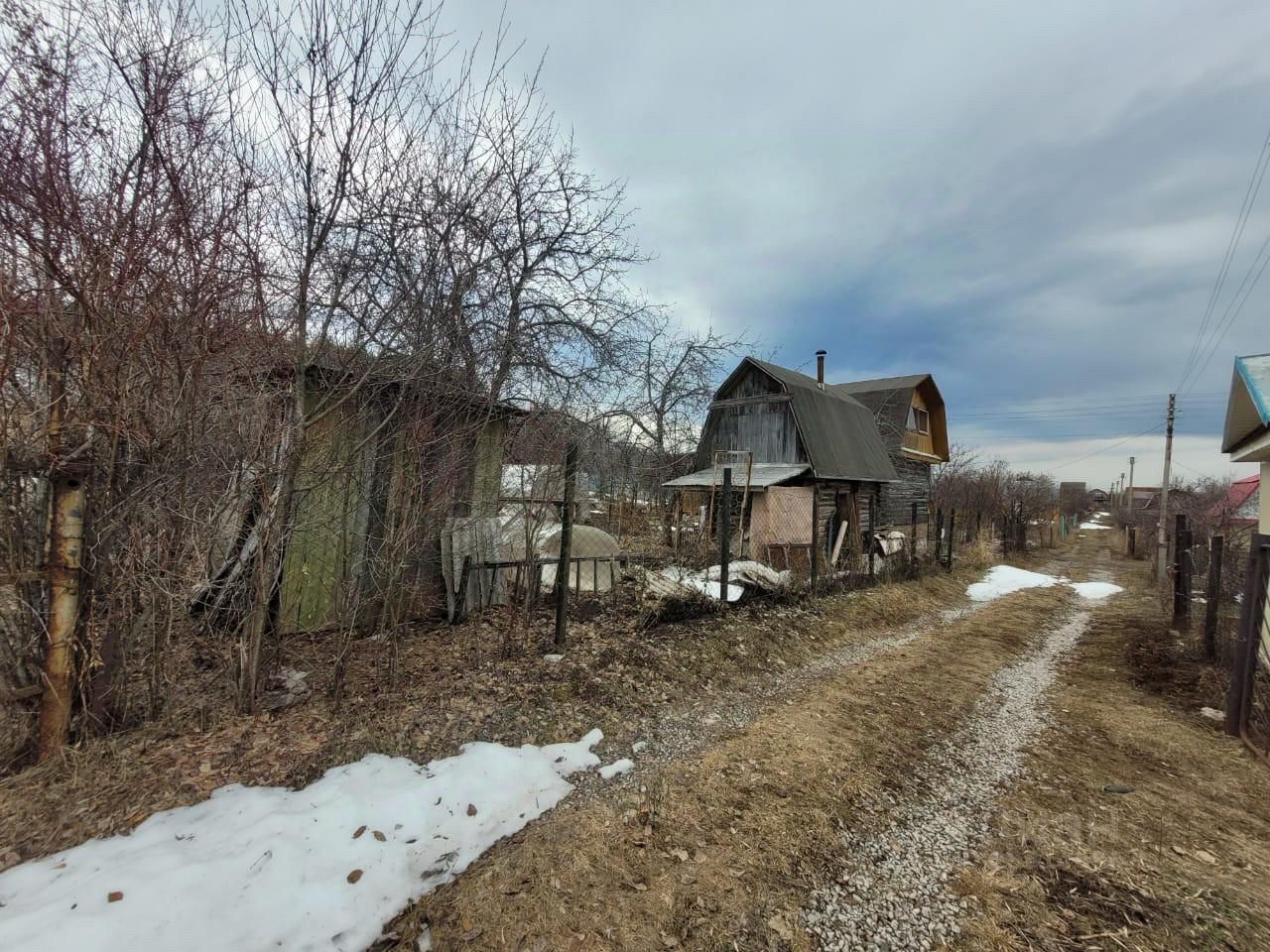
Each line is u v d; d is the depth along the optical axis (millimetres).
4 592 2709
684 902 2455
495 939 2188
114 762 2875
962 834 3086
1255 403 5797
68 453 2703
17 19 2645
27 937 1831
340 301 3848
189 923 1987
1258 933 2367
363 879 2340
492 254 4758
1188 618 8383
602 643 5523
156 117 2867
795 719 4559
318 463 4113
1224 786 3727
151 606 3199
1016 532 21641
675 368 16672
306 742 3305
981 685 5820
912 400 19875
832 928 2365
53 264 2439
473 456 5289
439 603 5965
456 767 3254
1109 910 2504
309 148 3541
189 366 3037
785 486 12992
